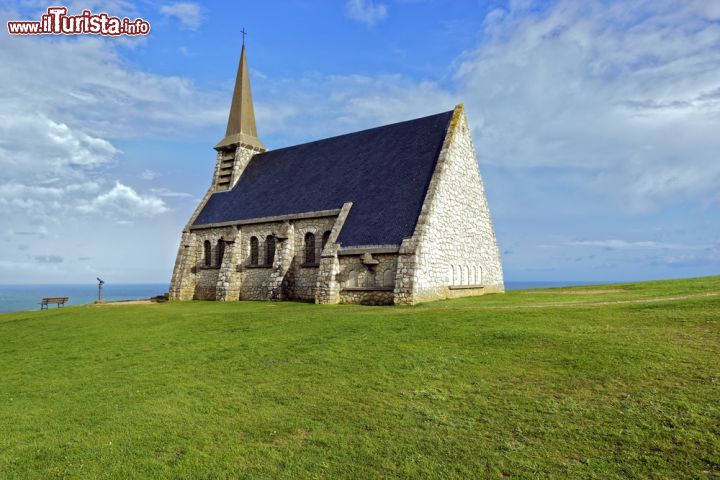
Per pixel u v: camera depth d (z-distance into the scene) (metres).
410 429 10.86
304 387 13.95
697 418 10.20
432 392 12.87
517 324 19.39
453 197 35.69
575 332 17.16
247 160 53.62
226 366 16.73
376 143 42.53
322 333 20.72
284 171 48.28
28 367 18.72
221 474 9.34
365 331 20.41
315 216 39.09
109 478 9.36
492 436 10.30
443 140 37.03
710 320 17.08
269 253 43.28
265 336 21.22
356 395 13.07
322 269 34.78
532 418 10.91
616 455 9.27
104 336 24.45
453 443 10.12
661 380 12.18
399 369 14.91
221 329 24.14
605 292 34.50
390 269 32.31
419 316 23.36
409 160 37.88
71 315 34.50
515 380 13.22
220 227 47.31
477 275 38.78
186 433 11.26
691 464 8.79
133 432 11.42
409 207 33.84
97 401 13.87
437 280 32.72
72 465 9.93
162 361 18.19
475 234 38.94
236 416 12.14
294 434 10.98
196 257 49.72
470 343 17.12
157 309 36.78
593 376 12.88
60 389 15.41
